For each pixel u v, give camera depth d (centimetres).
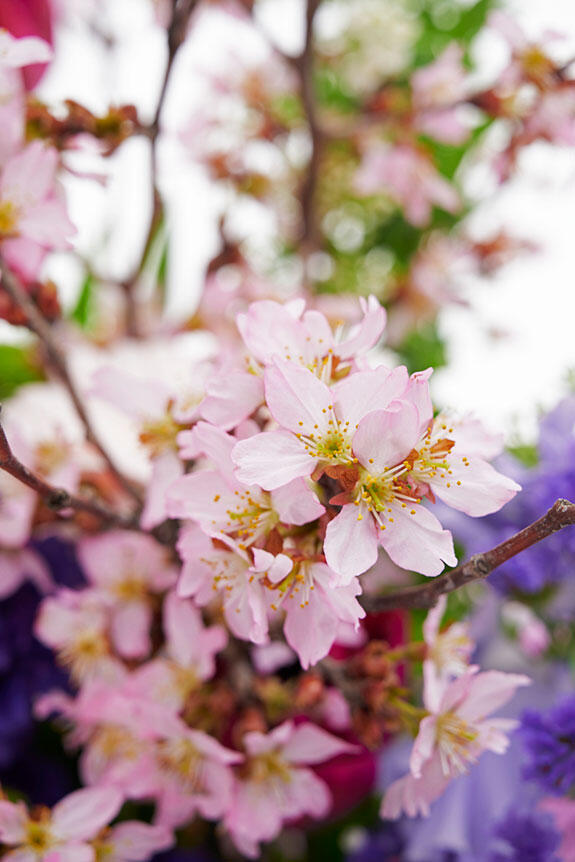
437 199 55
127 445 43
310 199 57
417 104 54
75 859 36
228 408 32
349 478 31
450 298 60
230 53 58
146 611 41
